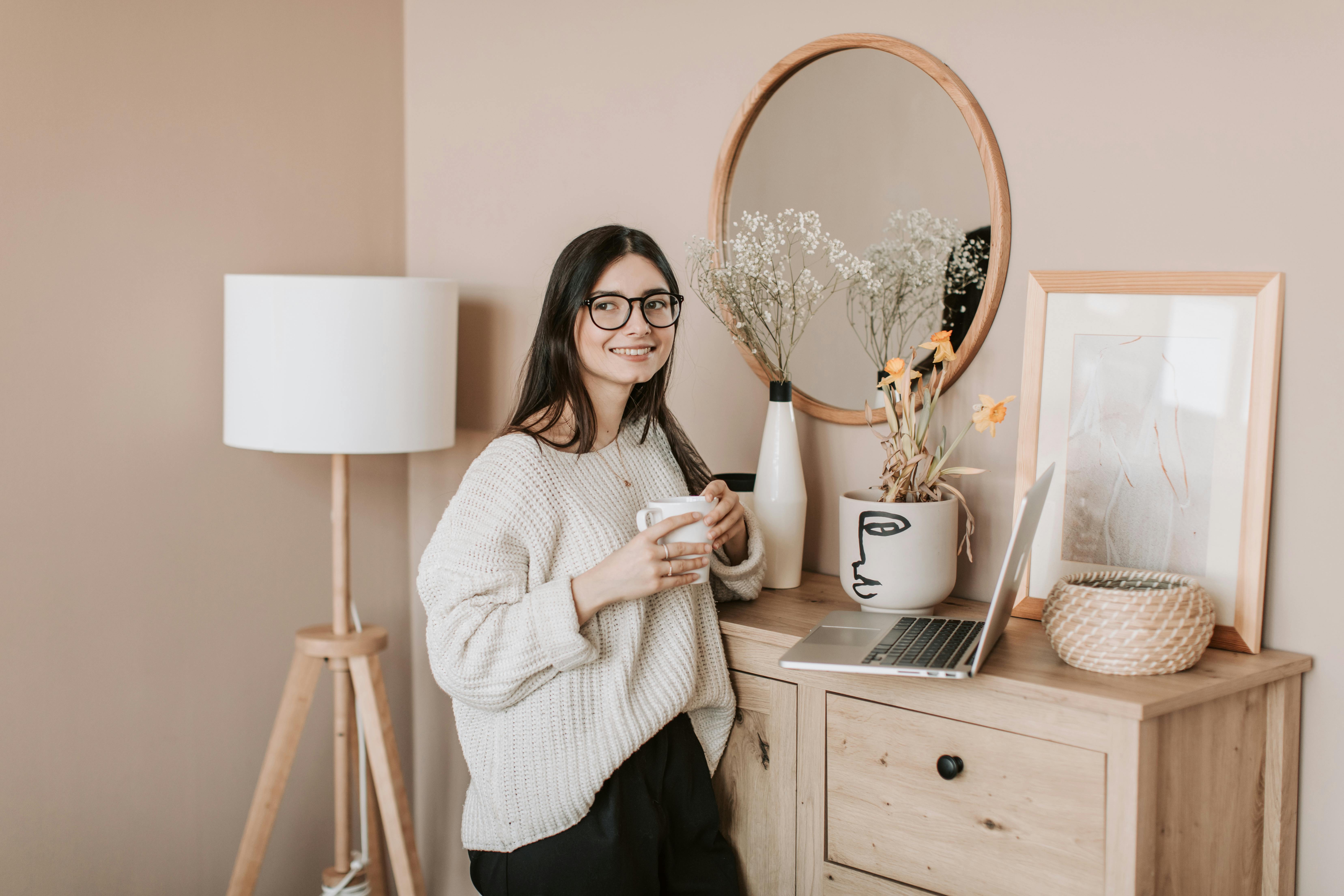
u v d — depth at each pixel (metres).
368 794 2.35
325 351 1.89
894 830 1.38
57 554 1.91
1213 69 1.41
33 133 1.83
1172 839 1.23
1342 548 1.35
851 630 1.44
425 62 2.40
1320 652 1.38
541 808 1.44
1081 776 1.21
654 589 1.37
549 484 1.45
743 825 1.57
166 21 2.00
